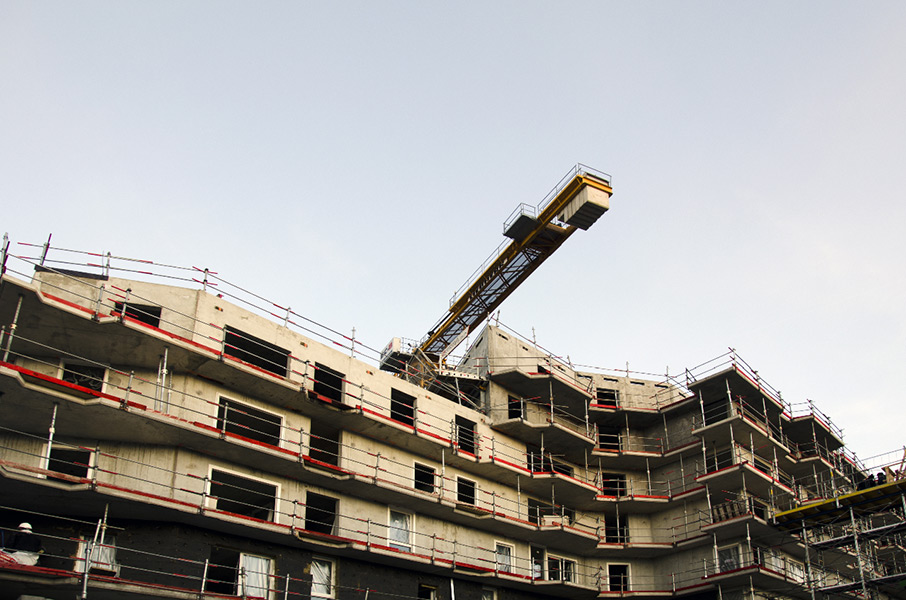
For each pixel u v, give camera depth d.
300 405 39.47
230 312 38.41
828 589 47.22
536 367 55.88
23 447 32.00
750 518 48.72
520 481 49.44
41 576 27.20
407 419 47.06
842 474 62.97
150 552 32.03
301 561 36.69
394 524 42.09
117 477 32.75
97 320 32.56
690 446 55.19
